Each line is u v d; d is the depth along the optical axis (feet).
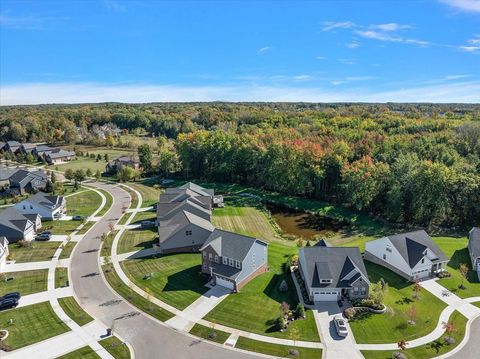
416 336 126.11
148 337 125.70
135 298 149.79
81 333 127.85
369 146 316.40
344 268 151.74
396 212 241.35
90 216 255.50
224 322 133.59
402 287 158.10
